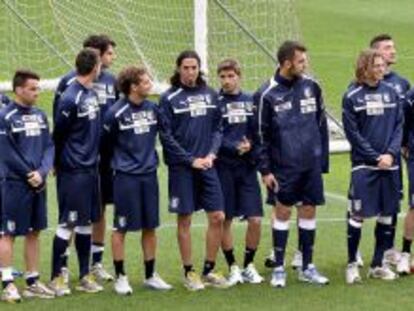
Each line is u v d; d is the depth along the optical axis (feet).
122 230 80.79
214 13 164.35
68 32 188.55
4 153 79.10
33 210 80.18
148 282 82.58
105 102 87.25
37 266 81.15
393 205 83.97
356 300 78.74
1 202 80.23
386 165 82.07
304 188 83.15
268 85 82.74
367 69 82.74
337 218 106.32
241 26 133.90
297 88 82.43
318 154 83.10
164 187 118.73
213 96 82.99
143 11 205.67
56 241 81.46
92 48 83.87
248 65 155.53
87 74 80.79
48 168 79.87
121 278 80.84
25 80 79.30
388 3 284.41
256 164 83.87
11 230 79.36
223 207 83.25
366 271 87.30
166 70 173.47
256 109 82.94
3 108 80.23
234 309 76.64
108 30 189.98
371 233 99.76
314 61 215.51
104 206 85.81
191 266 82.74
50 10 206.39
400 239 97.50
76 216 81.15
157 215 81.66
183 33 195.21
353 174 83.61
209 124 82.79
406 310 76.23
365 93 83.10
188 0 213.25
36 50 191.72
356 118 83.25
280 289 81.92
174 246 95.86
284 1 160.45
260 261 91.45
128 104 81.00
